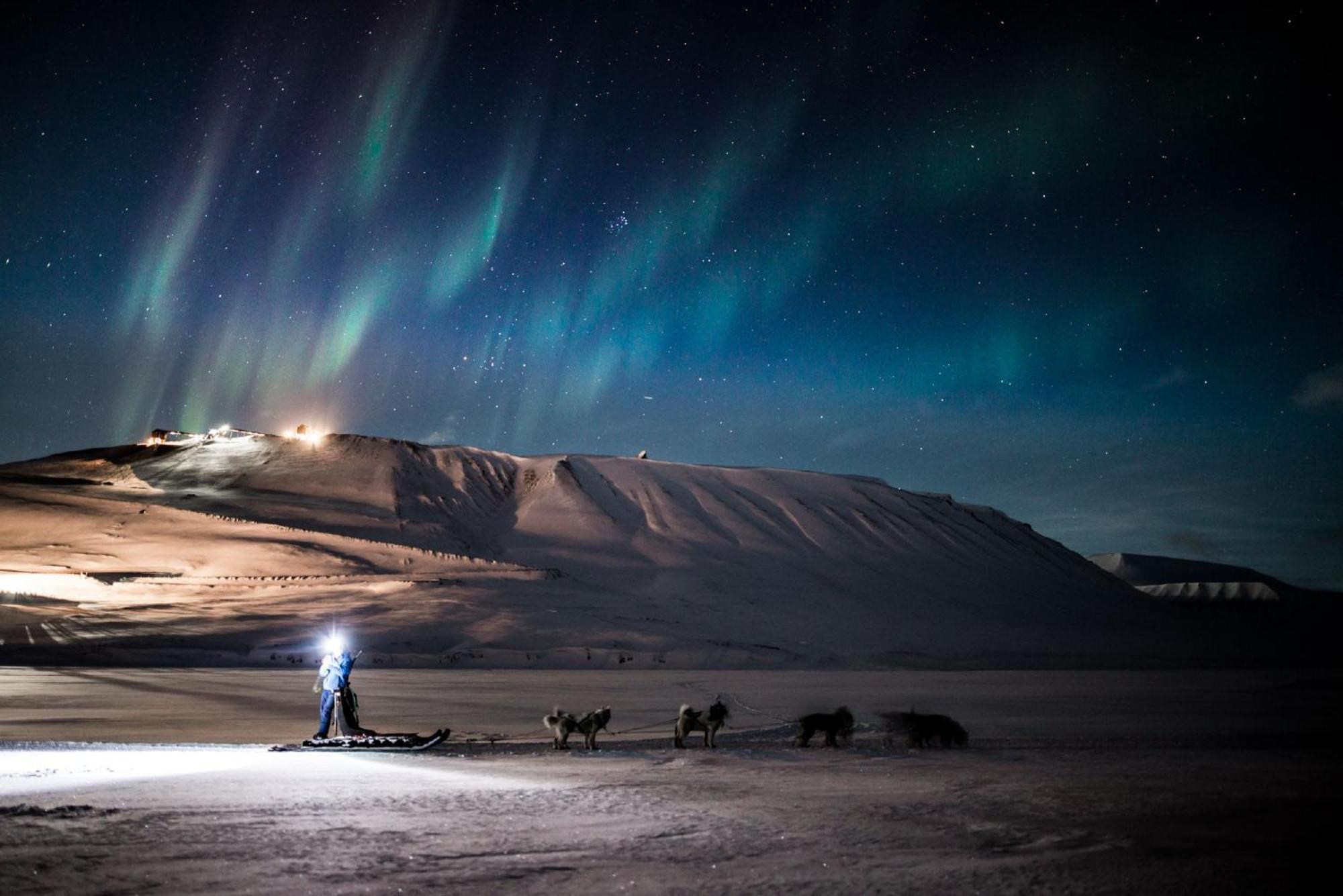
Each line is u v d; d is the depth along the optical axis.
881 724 20.59
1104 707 26.31
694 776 11.22
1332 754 13.95
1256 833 7.51
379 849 6.79
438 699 27.27
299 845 6.90
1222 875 6.08
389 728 19.41
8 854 6.52
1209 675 50.97
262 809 8.37
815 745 15.74
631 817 8.20
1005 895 5.56
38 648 46.12
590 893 5.64
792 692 32.38
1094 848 6.90
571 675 42.50
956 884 5.84
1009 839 7.27
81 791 9.39
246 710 22.75
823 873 6.16
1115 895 5.57
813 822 7.98
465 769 11.80
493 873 6.11
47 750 13.40
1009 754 14.02
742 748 15.31
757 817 8.20
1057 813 8.44
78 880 5.86
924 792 9.80
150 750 13.57
